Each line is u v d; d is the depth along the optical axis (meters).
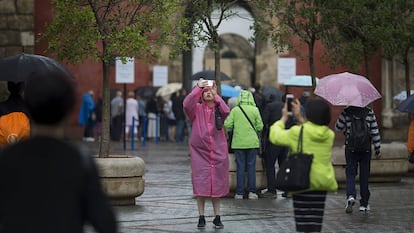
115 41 21.53
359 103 20.45
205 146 18.36
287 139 13.27
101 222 7.34
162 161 37.28
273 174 24.16
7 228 7.18
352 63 30.34
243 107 23.42
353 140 20.64
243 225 18.80
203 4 26.36
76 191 7.30
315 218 13.20
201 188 18.28
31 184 7.24
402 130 51.78
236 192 23.77
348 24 29.31
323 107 13.17
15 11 44.66
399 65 51.59
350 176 21.08
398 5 30.30
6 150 7.39
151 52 22.92
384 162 28.42
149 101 53.16
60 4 21.75
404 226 18.95
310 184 12.98
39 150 7.36
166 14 22.56
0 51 44.62
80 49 21.91
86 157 7.44
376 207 22.28
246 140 23.34
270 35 31.70
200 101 18.80
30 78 7.70
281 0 28.45
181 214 20.48
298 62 52.88
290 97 18.62
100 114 51.56
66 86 7.57
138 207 21.58
